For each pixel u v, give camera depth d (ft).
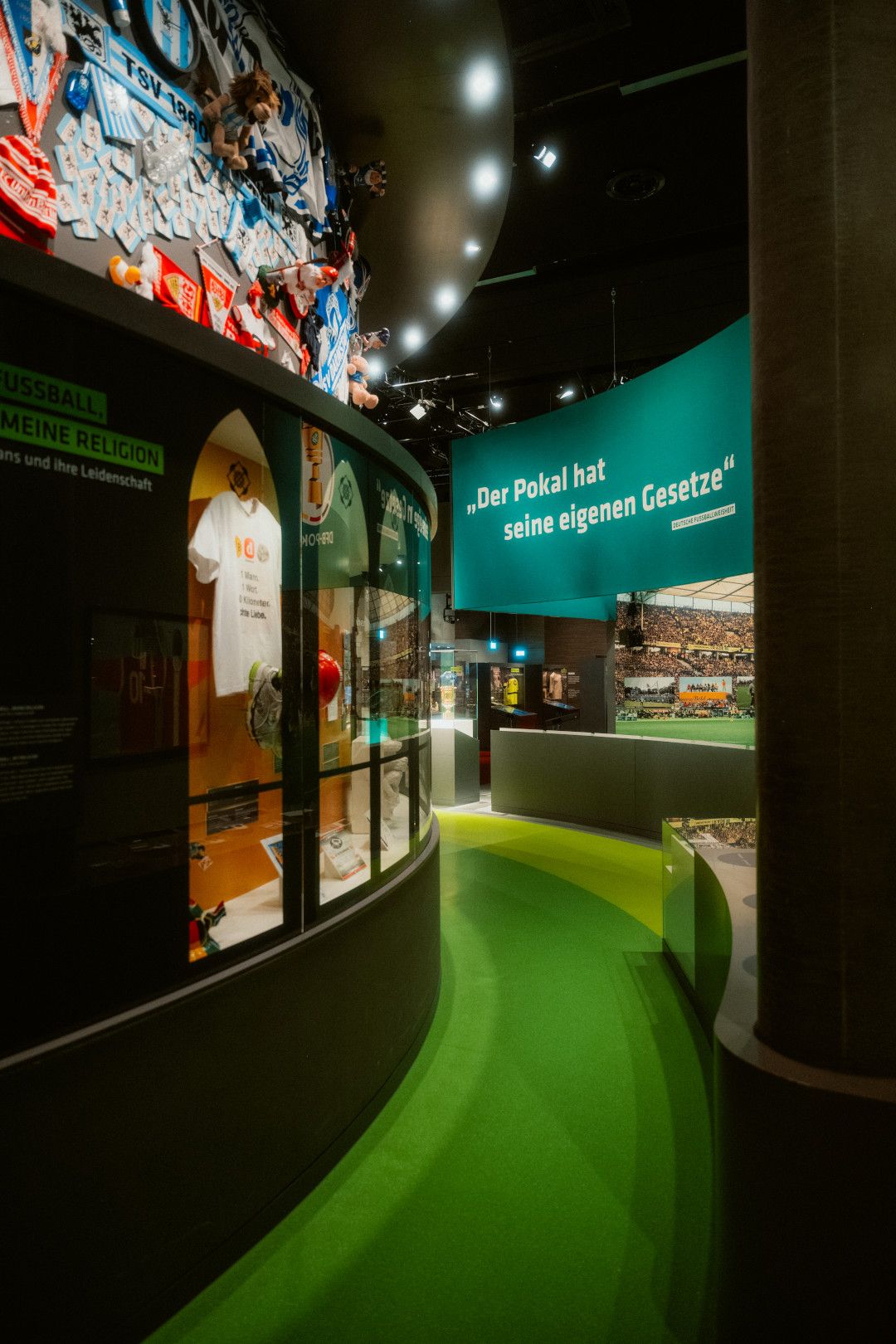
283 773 6.82
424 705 11.53
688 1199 6.75
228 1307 5.46
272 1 9.53
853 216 4.08
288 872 6.75
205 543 6.14
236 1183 5.88
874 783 4.08
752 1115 4.19
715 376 16.22
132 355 5.26
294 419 6.95
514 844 22.16
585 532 19.83
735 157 20.45
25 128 6.12
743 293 28.02
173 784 5.65
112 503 5.16
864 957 4.08
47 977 4.70
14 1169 4.28
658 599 70.49
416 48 10.39
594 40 16.30
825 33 4.09
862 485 4.08
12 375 4.51
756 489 4.58
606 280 27.04
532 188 21.70
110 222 6.95
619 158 20.48
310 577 7.28
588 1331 5.30
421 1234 6.29
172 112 7.72
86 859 4.96
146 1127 5.09
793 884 4.27
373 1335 5.26
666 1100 8.42
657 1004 11.04
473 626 47.96
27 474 4.61
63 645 4.83
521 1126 7.91
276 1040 6.32
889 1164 3.88
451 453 23.03
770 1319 4.13
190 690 5.95
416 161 13.01
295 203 10.18
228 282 8.51
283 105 9.95
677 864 12.10
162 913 5.50
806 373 4.19
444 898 16.70
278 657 6.86
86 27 6.73
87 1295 4.68
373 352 21.81
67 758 4.85
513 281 27.22
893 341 4.08
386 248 15.87
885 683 4.08
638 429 18.34
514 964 12.64
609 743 23.86
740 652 79.20
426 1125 7.93
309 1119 6.79
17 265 4.36
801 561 4.23
